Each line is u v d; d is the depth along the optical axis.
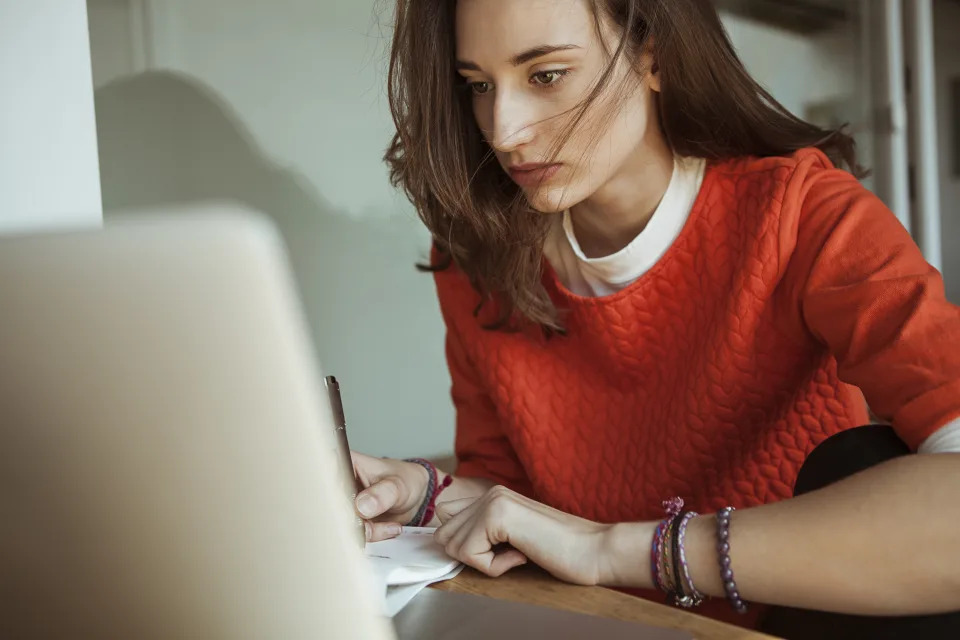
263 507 0.41
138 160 1.76
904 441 0.86
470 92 1.18
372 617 0.43
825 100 2.91
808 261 1.07
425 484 1.11
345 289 2.08
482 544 0.81
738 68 1.17
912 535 0.69
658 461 1.22
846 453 0.86
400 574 0.75
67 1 1.11
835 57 2.93
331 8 2.03
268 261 0.37
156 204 1.79
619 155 1.08
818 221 1.07
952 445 0.79
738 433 1.17
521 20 0.97
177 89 1.81
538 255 1.23
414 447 2.22
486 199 1.21
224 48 1.88
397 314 2.17
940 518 0.69
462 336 1.37
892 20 2.98
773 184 1.11
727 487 1.19
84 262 0.37
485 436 1.40
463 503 0.94
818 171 1.12
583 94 1.01
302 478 0.41
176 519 0.41
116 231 0.37
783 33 2.79
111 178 1.72
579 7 0.99
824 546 0.71
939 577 0.68
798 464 1.16
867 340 0.93
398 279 2.17
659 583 0.77
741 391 1.16
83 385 0.39
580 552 0.78
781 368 1.15
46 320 0.38
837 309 0.98
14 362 0.39
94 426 0.40
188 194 1.83
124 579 0.43
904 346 0.87
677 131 1.18
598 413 1.28
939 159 3.39
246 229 0.37
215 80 1.87
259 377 0.39
